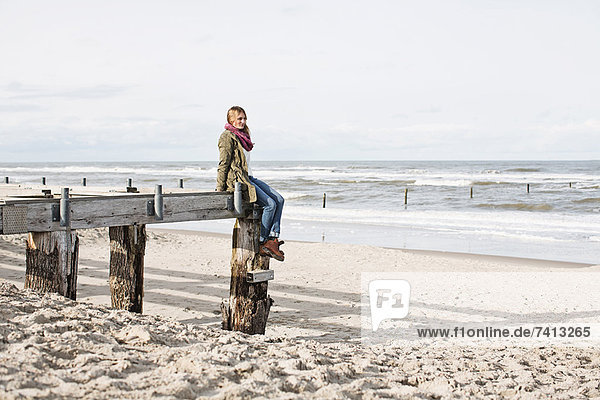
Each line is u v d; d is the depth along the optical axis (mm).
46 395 3311
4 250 13094
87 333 4668
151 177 73562
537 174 73438
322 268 13664
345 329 8289
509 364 6199
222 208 6738
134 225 6105
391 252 16156
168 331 5324
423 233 22016
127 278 6777
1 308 4883
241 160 6875
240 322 7043
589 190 45875
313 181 58625
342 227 23766
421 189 48188
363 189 48500
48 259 5699
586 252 17656
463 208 33969
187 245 16719
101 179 65812
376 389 4434
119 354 4312
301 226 24109
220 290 10703
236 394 3654
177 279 11633
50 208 5387
